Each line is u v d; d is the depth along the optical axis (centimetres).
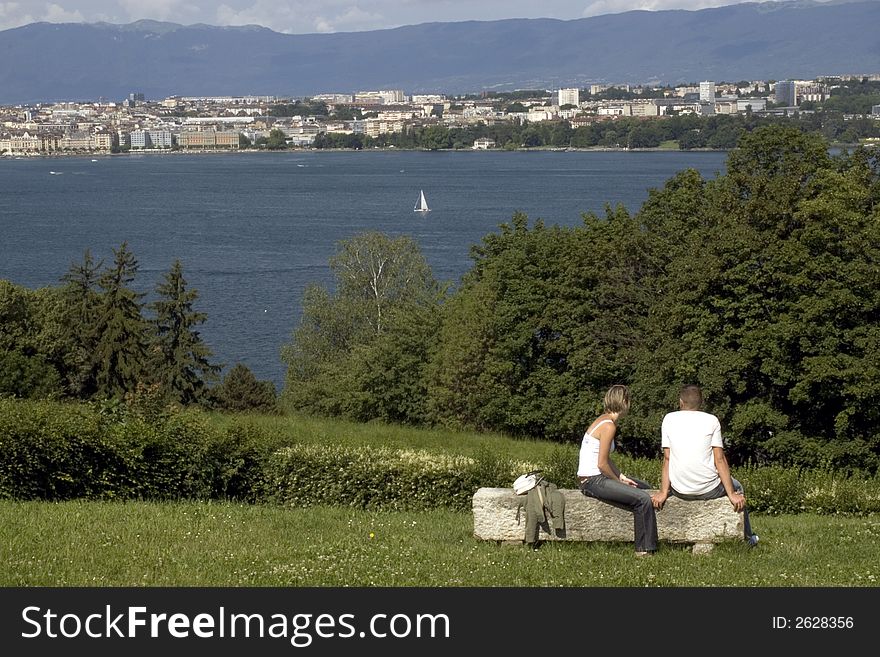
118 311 13288
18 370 11050
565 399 9144
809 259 7069
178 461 3625
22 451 3412
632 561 2514
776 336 6975
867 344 7012
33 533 2745
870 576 2458
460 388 9619
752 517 3447
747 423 7175
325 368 12212
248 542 2739
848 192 7619
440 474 3691
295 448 3822
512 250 10131
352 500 3694
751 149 8794
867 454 7075
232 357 18450
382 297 16438
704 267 7300
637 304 8912
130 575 2364
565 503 2667
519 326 9481
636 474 3769
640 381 7931
